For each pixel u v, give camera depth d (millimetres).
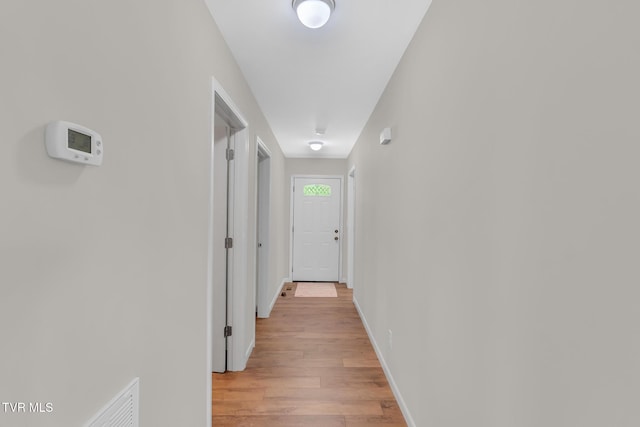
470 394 1179
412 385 1821
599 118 658
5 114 579
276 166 4418
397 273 2162
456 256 1299
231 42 1903
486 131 1084
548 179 798
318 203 5664
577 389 711
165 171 1158
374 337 2936
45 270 663
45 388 668
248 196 2609
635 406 589
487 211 1075
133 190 962
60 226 698
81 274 759
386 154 2512
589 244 681
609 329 638
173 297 1233
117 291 893
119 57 889
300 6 1498
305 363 2658
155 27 1082
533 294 851
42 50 649
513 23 939
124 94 914
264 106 3045
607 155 640
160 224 1127
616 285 623
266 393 2215
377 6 1586
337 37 1863
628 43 597
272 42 1909
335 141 4422
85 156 734
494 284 1031
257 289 3816
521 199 902
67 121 709
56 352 693
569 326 733
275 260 4461
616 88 621
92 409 801
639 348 582
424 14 1657
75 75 733
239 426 1872
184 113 1317
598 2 660
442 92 1443
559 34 763
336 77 2404
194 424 1443
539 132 830
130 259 951
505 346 971
